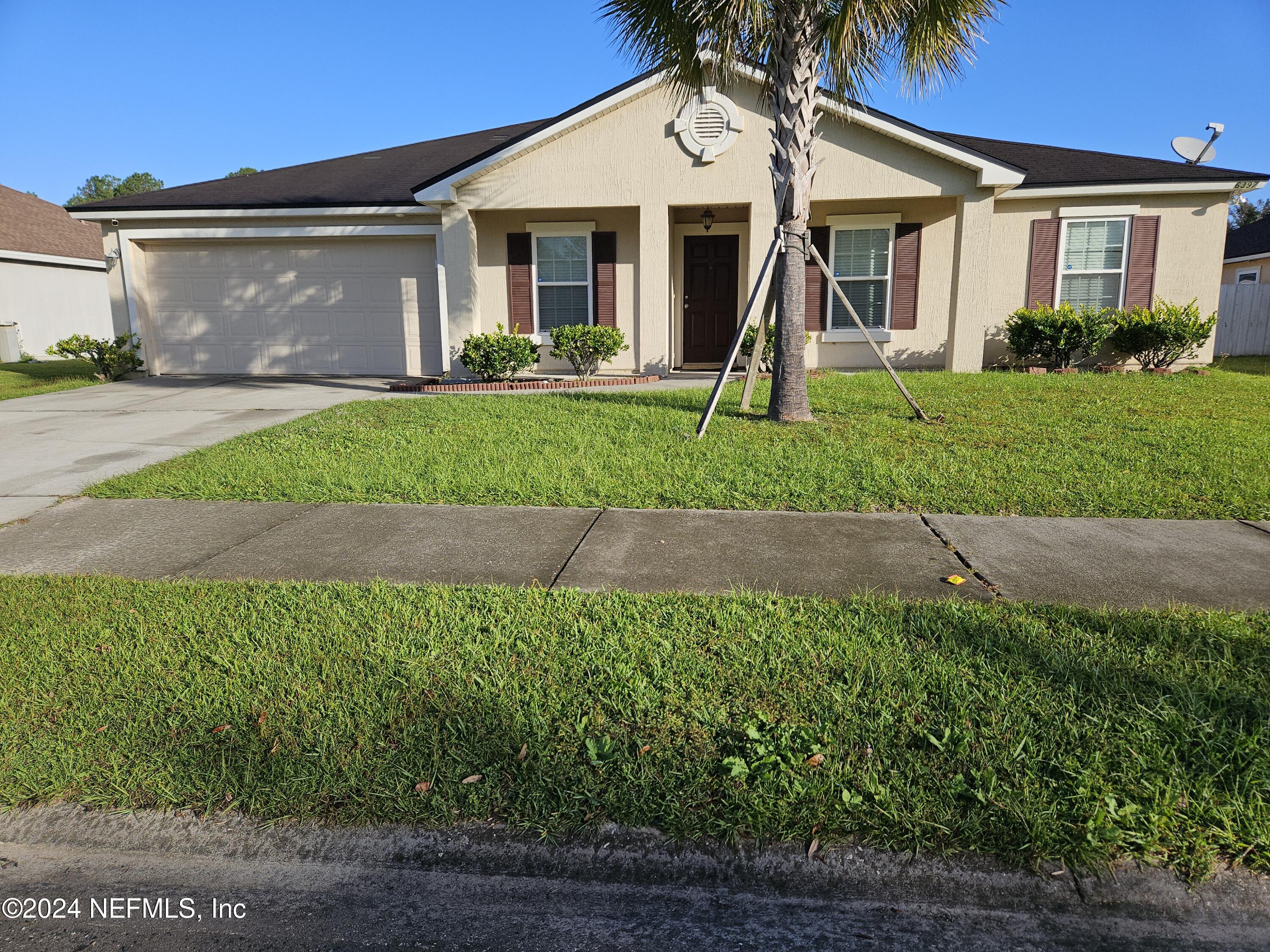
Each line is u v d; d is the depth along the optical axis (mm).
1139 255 13008
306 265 14023
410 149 17562
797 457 6699
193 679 3143
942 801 2387
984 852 2254
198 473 6586
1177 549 4531
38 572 4426
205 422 8953
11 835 2475
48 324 21844
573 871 2295
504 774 2570
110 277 13977
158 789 2562
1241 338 19844
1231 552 4461
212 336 14297
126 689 3088
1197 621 3459
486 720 2811
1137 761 2488
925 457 6676
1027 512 5348
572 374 13562
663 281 12289
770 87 8266
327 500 5891
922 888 2199
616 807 2418
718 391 7762
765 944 2072
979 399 9352
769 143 11805
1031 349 12688
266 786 2555
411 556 4617
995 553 4508
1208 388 10281
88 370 16219
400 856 2355
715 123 11766
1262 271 23891
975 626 3445
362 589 4055
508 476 6246
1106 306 13273
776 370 8227
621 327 13773
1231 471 6066
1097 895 2152
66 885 2324
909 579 4129
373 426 8445
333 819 2461
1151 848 2227
